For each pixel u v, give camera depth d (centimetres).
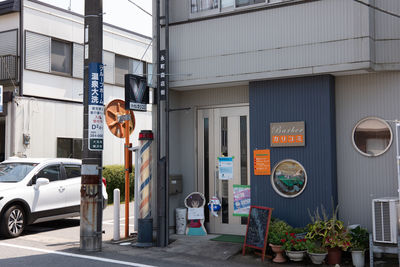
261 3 839
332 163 785
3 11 1620
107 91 1928
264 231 743
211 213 934
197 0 912
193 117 966
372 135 783
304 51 792
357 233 720
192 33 904
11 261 709
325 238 704
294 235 735
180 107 979
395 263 693
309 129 800
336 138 809
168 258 748
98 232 793
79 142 1777
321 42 779
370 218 776
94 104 786
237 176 919
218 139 945
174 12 937
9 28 1631
